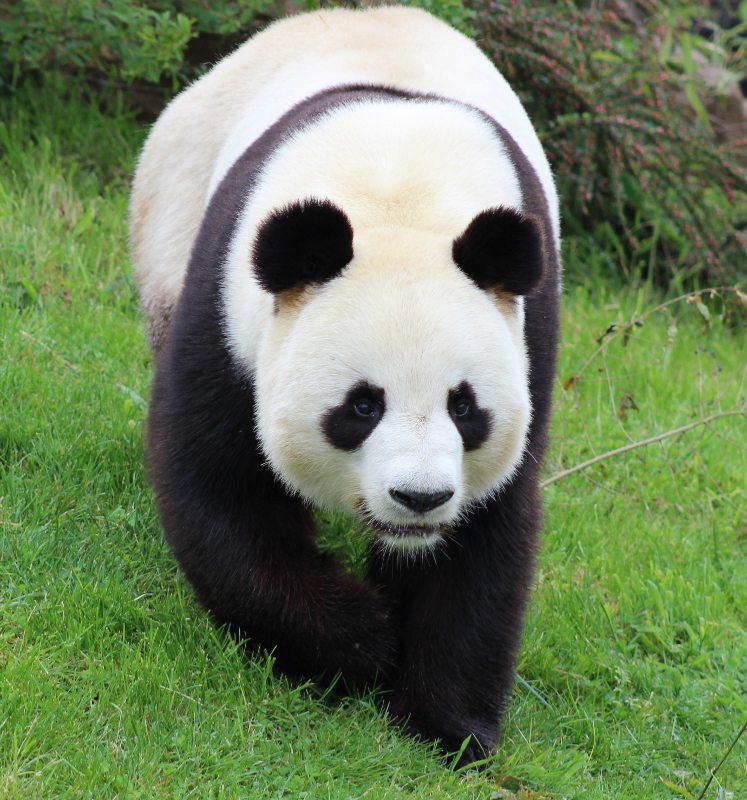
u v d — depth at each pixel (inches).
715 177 1098.1
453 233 437.7
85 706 437.1
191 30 951.6
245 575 475.8
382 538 447.2
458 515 456.1
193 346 468.8
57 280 801.6
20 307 761.0
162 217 631.8
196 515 472.1
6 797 377.7
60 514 560.1
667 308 1056.8
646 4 1093.1
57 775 397.1
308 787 422.6
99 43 920.9
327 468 430.9
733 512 741.9
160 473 481.1
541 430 496.4
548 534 662.5
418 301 402.0
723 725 541.0
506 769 469.7
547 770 473.1
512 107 601.6
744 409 748.0
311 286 416.8
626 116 1067.3
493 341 418.6
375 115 480.1
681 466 781.3
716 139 1195.3
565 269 1066.1
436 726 489.1
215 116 616.1
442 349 398.6
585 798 463.8
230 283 465.1
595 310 995.9
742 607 642.8
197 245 507.8
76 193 895.1
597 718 528.4
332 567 503.5
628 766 503.5
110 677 450.3
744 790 497.0
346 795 417.7
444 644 493.7
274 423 426.0
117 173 941.2
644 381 896.9
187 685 462.0
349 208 438.0
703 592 640.4
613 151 1059.9
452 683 492.7
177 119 645.9
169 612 503.5
